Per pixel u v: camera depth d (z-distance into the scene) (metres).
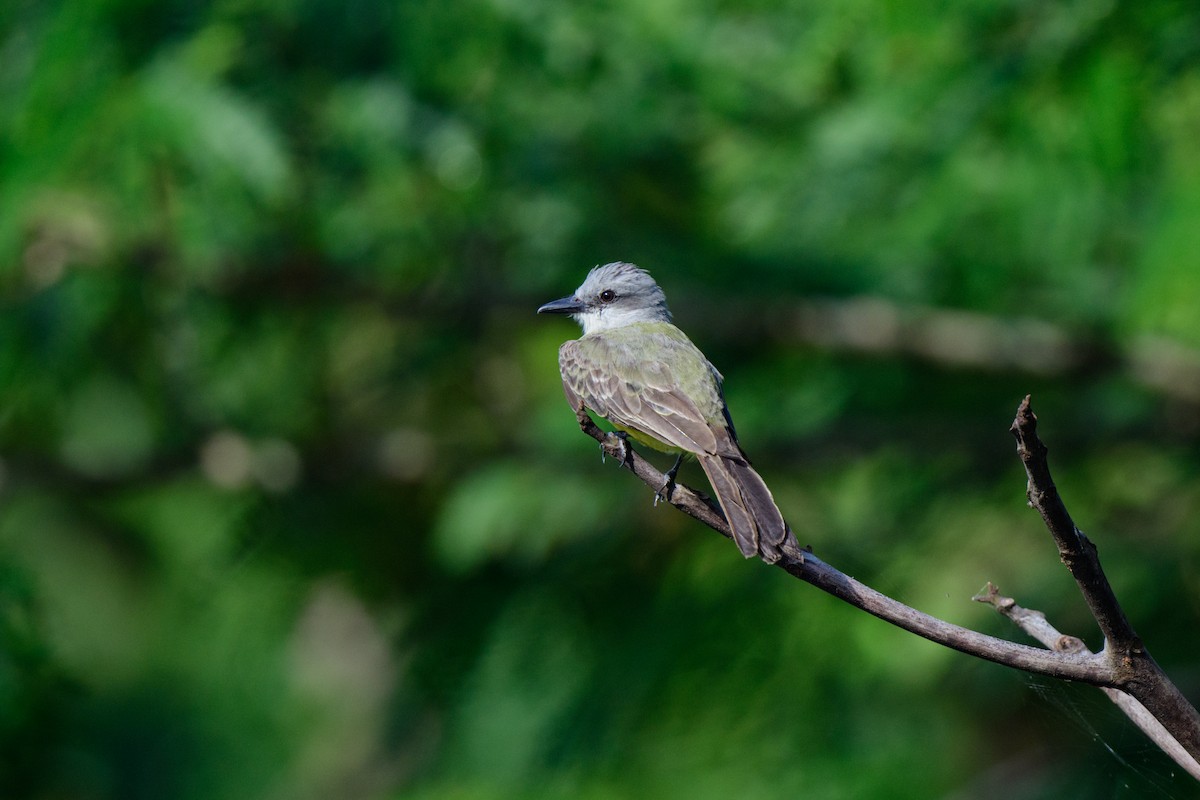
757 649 11.87
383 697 15.17
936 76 10.34
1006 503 12.31
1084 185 10.34
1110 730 6.90
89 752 12.13
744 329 13.20
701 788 11.54
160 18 10.62
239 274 13.00
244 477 14.06
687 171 12.77
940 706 12.02
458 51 11.24
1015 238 11.47
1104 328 12.22
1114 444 12.48
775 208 11.85
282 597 13.87
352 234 12.77
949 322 12.88
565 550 12.96
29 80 10.02
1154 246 9.96
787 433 13.31
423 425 14.91
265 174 10.38
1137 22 9.30
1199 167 9.79
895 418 13.49
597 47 11.49
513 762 11.95
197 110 10.37
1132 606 11.68
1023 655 5.07
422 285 13.57
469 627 12.93
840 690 11.78
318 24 11.05
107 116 10.54
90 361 13.05
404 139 11.28
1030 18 9.87
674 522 12.82
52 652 11.01
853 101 11.16
